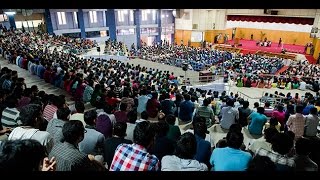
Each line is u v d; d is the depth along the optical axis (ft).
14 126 13.11
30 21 97.71
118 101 23.04
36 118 10.11
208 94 34.94
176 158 8.30
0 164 4.91
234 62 85.30
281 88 55.67
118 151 8.25
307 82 56.29
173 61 78.89
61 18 101.19
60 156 7.77
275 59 92.07
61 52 64.90
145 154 8.01
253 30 124.77
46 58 46.16
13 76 24.54
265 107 27.07
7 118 13.16
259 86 56.18
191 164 8.09
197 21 121.08
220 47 118.93
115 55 81.25
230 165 8.68
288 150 9.16
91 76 34.12
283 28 114.93
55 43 81.20
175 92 33.83
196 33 122.83
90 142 11.09
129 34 118.62
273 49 109.70
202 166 8.14
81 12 103.81
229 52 104.32
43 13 97.81
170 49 105.70
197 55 93.50
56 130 11.19
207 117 19.93
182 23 126.31
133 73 45.98
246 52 111.86
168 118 14.73
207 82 57.88
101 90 25.57
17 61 42.65
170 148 11.79
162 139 11.81
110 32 112.98
